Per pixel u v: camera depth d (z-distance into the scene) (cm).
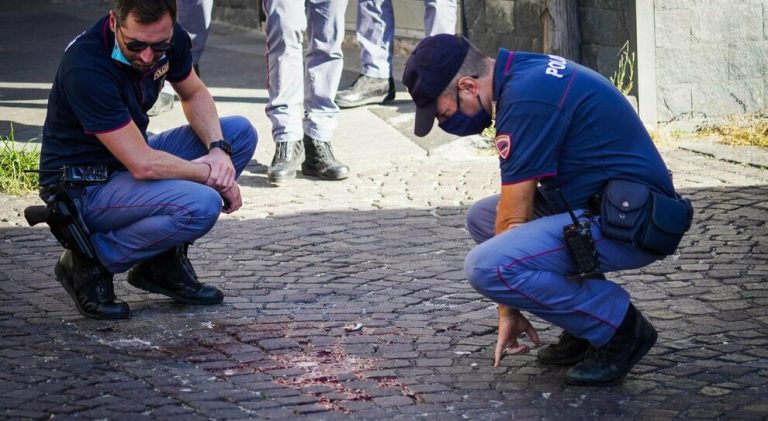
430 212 657
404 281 536
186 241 478
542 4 897
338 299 512
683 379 408
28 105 934
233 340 458
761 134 815
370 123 866
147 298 518
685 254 563
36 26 1384
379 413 382
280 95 718
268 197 693
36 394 395
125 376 415
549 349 428
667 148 798
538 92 378
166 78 493
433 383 411
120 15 436
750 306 489
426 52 387
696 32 840
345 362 434
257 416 378
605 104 384
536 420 374
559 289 387
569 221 388
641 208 378
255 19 1340
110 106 450
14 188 709
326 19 709
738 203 652
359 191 705
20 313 494
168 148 506
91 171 470
